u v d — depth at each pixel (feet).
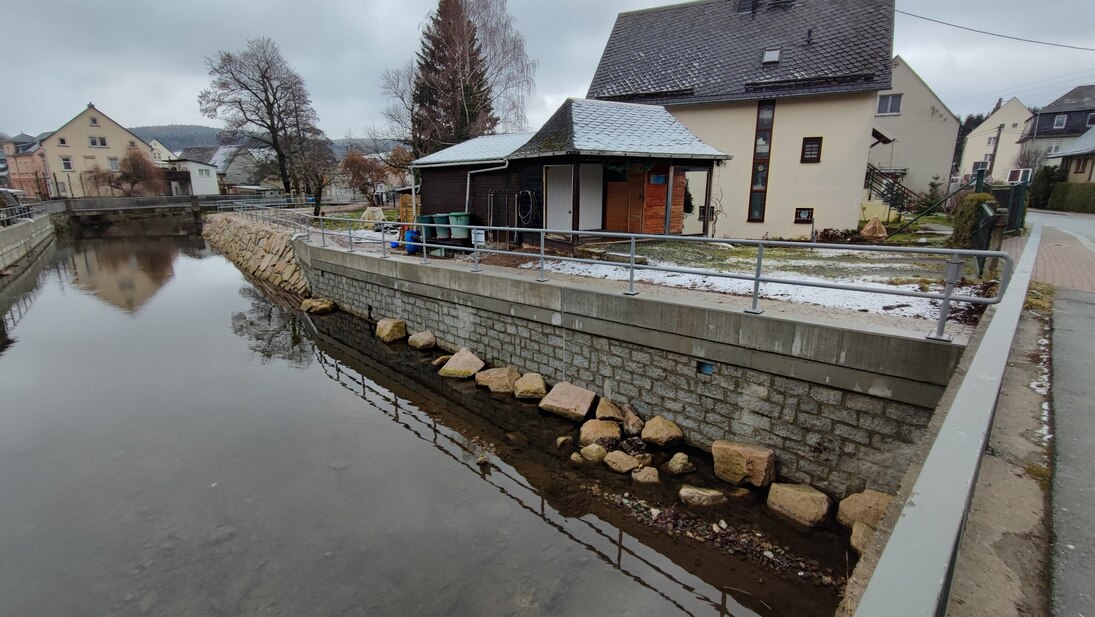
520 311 30.60
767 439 21.18
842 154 52.08
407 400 31.17
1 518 20.51
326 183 143.54
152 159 191.01
